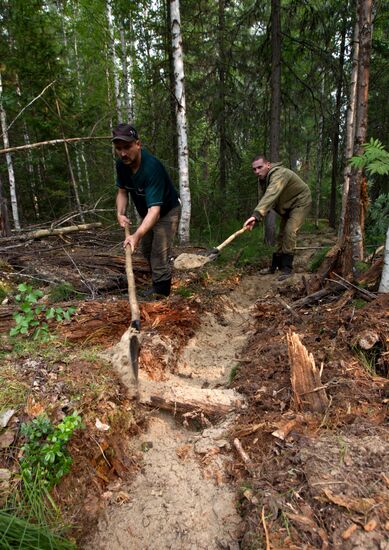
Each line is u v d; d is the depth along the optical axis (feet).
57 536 5.25
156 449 7.20
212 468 6.54
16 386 7.02
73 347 9.07
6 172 32.07
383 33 31.40
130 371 7.82
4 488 5.56
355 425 6.41
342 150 38.96
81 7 35.24
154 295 13.07
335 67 27.96
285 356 8.92
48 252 16.78
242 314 14.11
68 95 28.14
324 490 5.18
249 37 31.35
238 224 30.55
